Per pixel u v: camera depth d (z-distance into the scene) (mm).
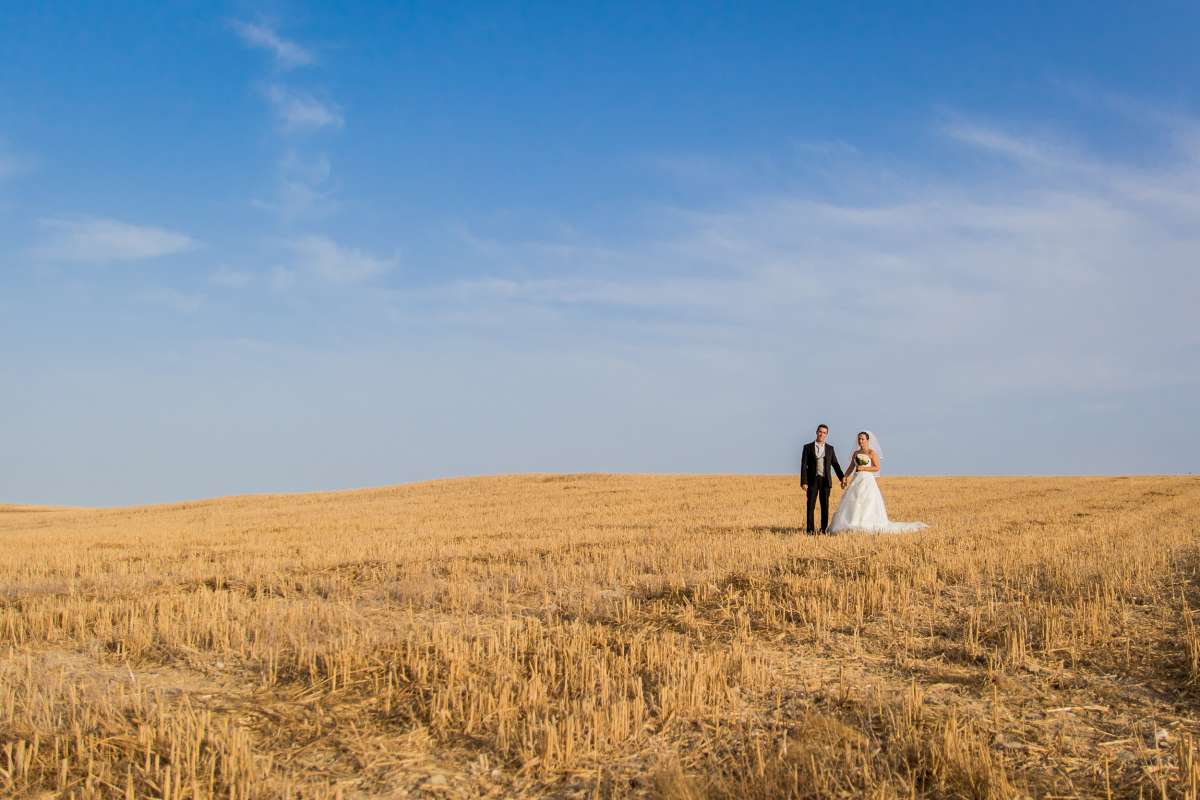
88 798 5785
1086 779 5906
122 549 21188
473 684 7742
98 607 11828
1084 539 16828
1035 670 8188
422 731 6961
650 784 5949
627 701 7355
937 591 11609
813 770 5828
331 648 9219
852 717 7047
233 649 9602
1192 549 15000
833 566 13594
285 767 6395
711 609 11180
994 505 31203
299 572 15484
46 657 9586
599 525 25250
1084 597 10688
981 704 7348
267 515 37875
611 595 12477
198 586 14180
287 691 8117
